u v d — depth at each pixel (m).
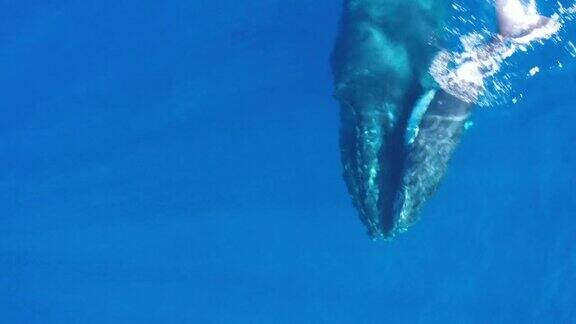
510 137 29.55
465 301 29.84
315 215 30.52
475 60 29.00
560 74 29.53
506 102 29.42
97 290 31.94
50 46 32.91
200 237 31.33
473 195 29.66
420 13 28.98
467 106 28.41
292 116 30.81
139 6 32.56
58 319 32.12
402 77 28.16
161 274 31.53
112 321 31.75
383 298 30.17
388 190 27.14
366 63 28.25
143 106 32.03
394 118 27.72
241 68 31.50
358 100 27.86
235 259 31.08
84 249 32.06
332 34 30.83
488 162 29.58
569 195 29.52
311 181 30.53
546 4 29.78
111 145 32.16
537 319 29.56
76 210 32.16
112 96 32.31
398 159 27.36
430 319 29.95
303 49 31.03
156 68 32.09
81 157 32.22
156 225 31.66
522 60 29.47
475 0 29.67
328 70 30.48
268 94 31.12
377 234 27.47
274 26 31.47
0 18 33.28
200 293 31.20
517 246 29.69
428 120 27.78
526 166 29.61
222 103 31.48
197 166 31.48
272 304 30.75
